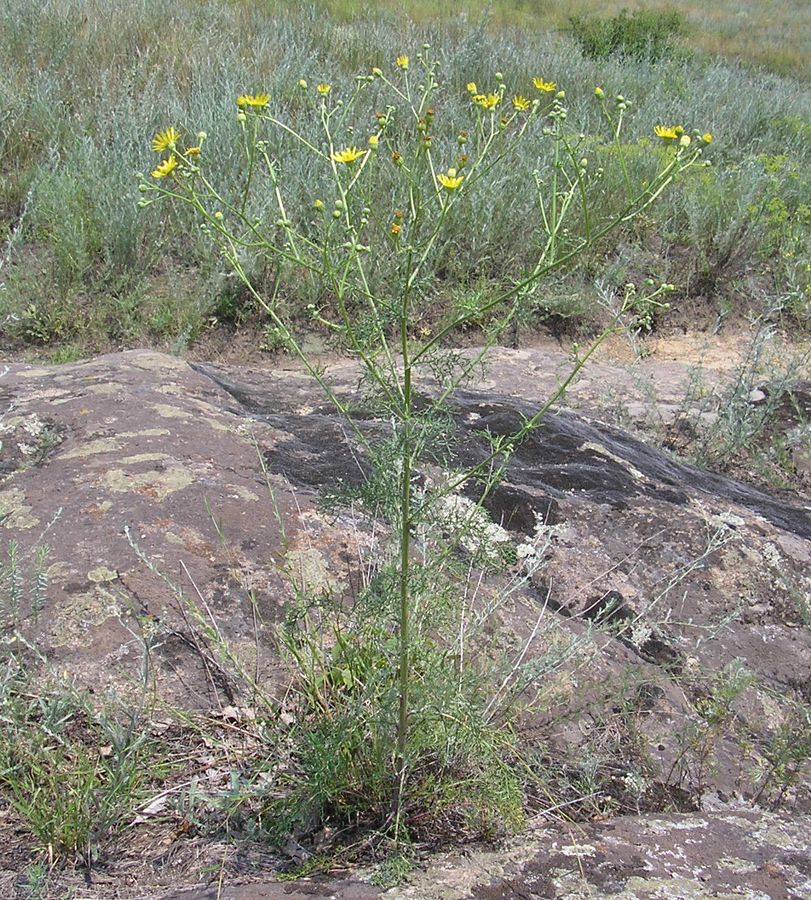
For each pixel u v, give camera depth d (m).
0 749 1.74
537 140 6.14
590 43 11.45
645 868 1.64
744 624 2.65
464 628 2.12
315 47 8.55
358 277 4.98
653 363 5.10
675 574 2.73
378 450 1.66
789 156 7.93
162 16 8.30
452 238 5.30
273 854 1.70
